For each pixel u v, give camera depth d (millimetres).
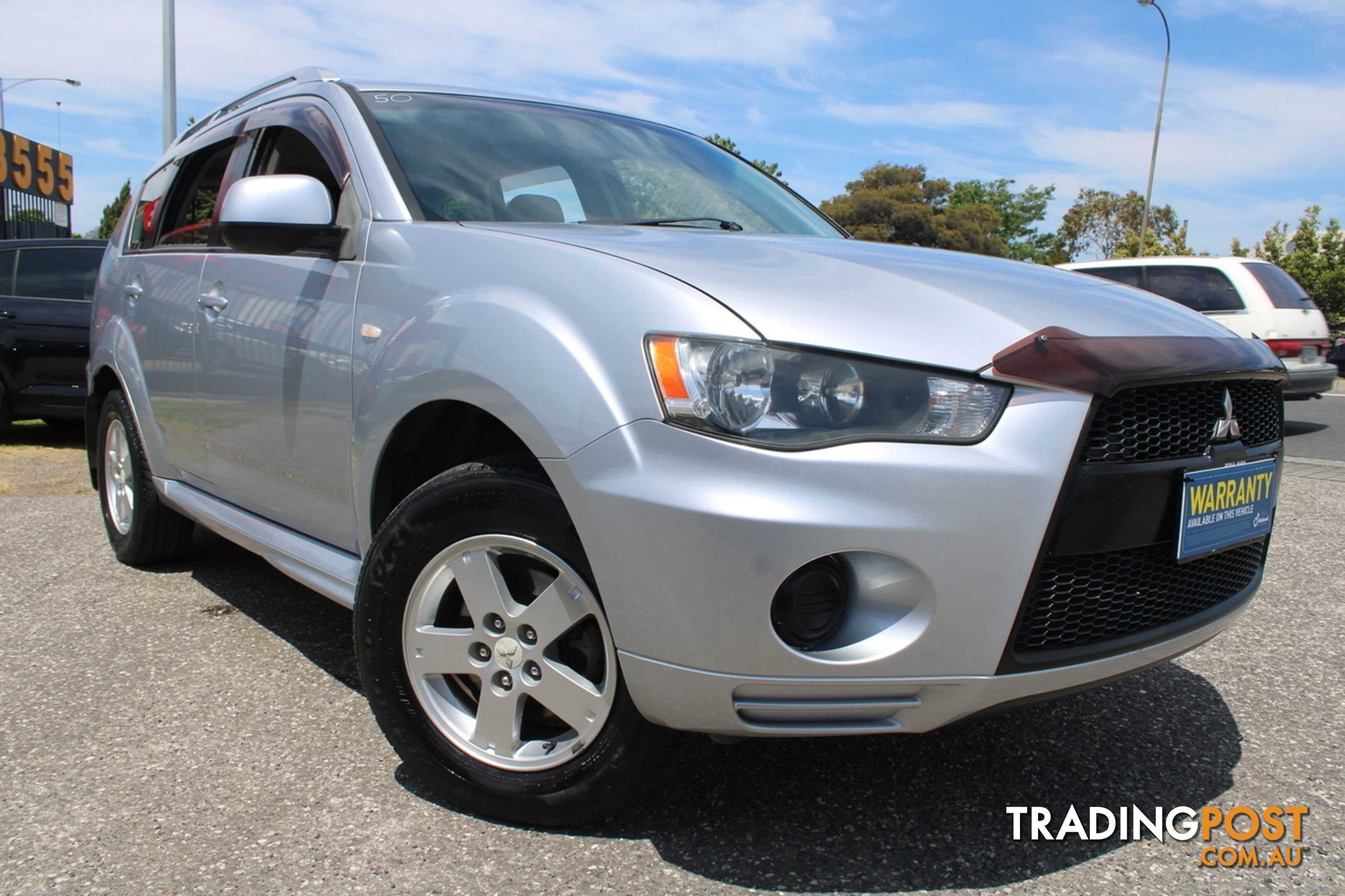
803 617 1557
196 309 2910
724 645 1550
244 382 2615
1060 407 1587
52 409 7020
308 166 2607
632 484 1570
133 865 1733
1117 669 1755
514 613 1818
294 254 2492
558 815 1814
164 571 3670
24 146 25469
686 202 2750
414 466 2123
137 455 3439
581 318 1693
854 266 1840
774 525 1492
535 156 2602
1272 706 2562
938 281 1798
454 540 1851
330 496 2307
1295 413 11391
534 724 1938
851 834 1873
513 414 1717
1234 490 1883
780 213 2959
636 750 1720
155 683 2582
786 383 1537
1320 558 4191
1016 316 1689
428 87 2773
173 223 3395
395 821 1896
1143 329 1806
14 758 2141
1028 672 1629
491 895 1657
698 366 1556
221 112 3439
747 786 2049
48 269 7062
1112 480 1626
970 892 1704
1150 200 27734
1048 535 1577
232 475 2793
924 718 1637
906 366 1562
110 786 2020
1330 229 29281
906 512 1512
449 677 1984
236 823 1882
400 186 2283
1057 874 1764
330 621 3104
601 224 2381
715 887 1693
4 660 2740
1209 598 1960
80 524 4461
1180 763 2223
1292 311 9633
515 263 1871
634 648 1626
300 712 2402
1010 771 2158
